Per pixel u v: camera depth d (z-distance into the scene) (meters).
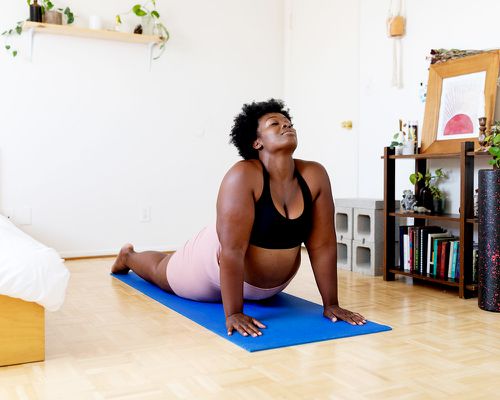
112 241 4.58
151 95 4.69
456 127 3.24
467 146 2.92
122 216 4.62
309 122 4.84
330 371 1.82
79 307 2.73
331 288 2.48
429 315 2.57
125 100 4.60
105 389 1.67
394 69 3.84
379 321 2.46
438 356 1.97
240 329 2.21
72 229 4.45
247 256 2.45
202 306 2.72
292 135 2.35
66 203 4.43
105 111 4.53
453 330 2.32
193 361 1.92
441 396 1.61
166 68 4.74
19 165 4.28
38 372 1.82
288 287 3.21
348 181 4.37
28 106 4.29
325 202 2.47
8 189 4.25
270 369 1.84
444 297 2.96
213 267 2.57
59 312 2.63
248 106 2.50
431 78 3.42
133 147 4.64
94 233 4.52
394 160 3.42
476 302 2.84
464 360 1.93
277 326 2.32
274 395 1.62
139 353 2.02
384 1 3.95
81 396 1.62
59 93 4.38
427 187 3.44
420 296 2.98
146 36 4.50
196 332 2.29
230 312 2.30
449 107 3.29
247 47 5.04
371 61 4.09
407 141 3.40
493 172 2.63
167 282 2.96
